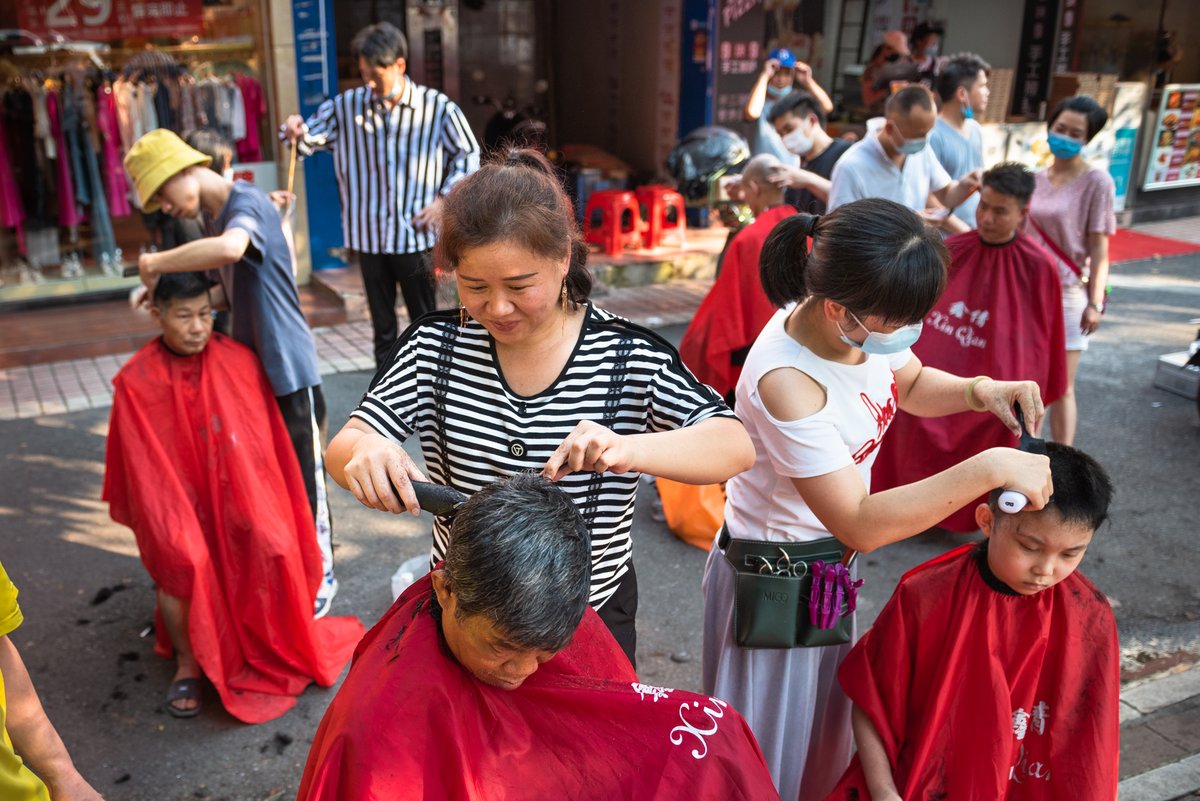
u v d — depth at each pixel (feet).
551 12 36.19
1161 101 35.24
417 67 34.35
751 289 12.47
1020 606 6.48
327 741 4.45
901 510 5.94
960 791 6.59
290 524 10.32
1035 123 32.81
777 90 21.90
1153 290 27.45
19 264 24.32
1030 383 6.79
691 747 4.78
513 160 5.55
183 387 9.71
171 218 14.83
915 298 5.58
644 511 15.15
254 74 25.35
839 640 7.10
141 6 23.90
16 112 23.27
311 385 10.88
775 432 6.40
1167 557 13.69
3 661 5.23
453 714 4.47
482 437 5.53
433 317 5.70
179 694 10.33
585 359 5.49
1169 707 10.44
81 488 15.56
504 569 4.05
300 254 25.73
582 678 4.92
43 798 5.09
